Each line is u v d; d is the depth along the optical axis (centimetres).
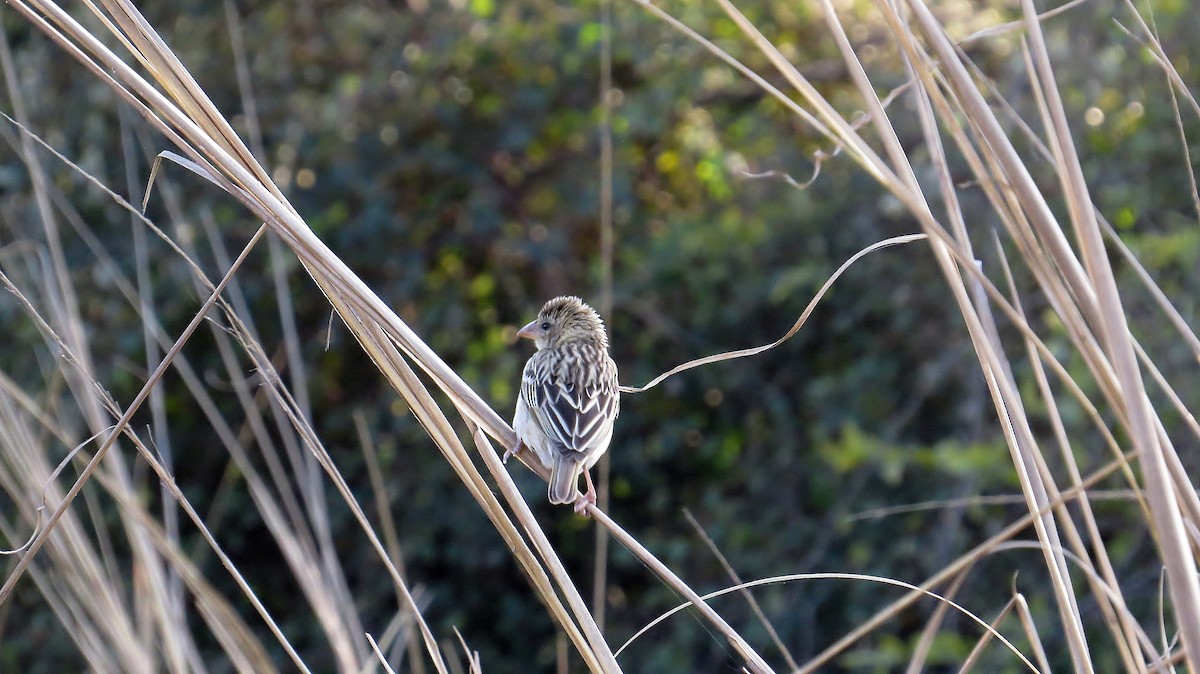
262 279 1600
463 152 1670
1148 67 1334
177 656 621
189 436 1602
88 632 614
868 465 1418
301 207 1617
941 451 1255
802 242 1523
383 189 1628
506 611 1602
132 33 503
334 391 1653
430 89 1648
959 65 412
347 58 1672
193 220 1557
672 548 1516
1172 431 1174
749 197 1600
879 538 1400
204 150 482
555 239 1634
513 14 1641
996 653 1159
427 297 1661
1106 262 398
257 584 1603
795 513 1488
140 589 663
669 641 1489
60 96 1491
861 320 1502
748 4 1659
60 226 1509
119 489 645
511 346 1673
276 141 1627
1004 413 470
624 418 1598
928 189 1368
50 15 473
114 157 1531
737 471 1554
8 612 1415
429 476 1591
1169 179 1323
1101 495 451
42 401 1251
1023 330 413
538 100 1634
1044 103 435
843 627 1381
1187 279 1216
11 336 1416
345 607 647
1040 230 401
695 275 1551
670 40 1616
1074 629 453
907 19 476
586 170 1667
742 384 1559
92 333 1529
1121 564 1149
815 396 1461
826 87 1652
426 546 1578
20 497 614
